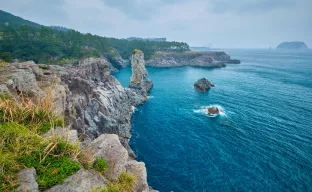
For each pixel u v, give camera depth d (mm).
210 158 34531
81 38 142875
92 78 49656
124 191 9703
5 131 8453
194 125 49062
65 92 22891
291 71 140875
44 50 105750
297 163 32625
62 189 7363
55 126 11000
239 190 27047
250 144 39031
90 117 32656
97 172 9508
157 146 38906
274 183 28188
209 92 81812
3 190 6387
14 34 102250
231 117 53562
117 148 11789
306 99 68750
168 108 62656
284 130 44719
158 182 28781
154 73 139250
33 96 15289
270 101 67125
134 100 67000
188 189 27422
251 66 177500
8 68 18438
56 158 8500
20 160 7699
